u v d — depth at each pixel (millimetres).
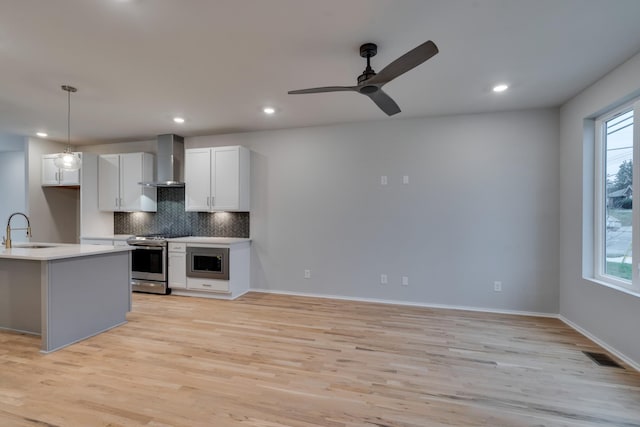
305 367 2510
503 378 2355
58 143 5660
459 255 4102
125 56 2600
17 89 3268
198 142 5199
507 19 2104
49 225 5562
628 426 1837
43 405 1988
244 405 2012
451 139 4121
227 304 4262
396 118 4254
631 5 1951
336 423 1852
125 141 5605
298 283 4754
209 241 4562
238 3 1940
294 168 4758
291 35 2301
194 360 2619
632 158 2695
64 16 2059
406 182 4289
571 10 2006
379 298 4398
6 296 3254
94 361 2594
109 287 3344
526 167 3871
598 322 2996
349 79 3043
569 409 1988
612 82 2811
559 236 3764
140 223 5594
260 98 3531
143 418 1872
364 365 2549
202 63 2723
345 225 4543
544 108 3814
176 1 1913
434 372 2441
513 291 3920
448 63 2701
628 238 2828
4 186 6699
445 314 3854
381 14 2057
